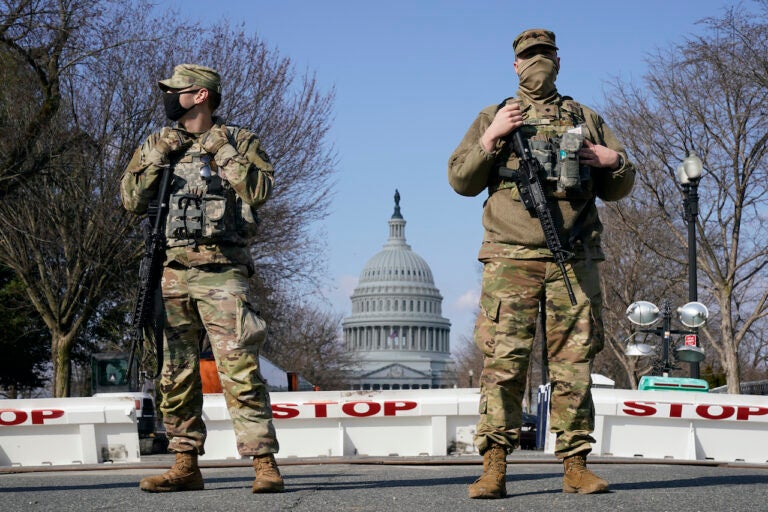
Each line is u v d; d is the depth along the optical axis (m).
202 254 5.66
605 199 5.62
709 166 29.20
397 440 10.91
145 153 5.79
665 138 29.25
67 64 24.11
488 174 5.44
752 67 26.42
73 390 64.81
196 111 5.80
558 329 5.36
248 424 5.54
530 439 28.66
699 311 13.49
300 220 33.41
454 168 5.48
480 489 4.99
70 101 26.84
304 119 30.83
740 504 4.53
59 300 30.73
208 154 5.73
